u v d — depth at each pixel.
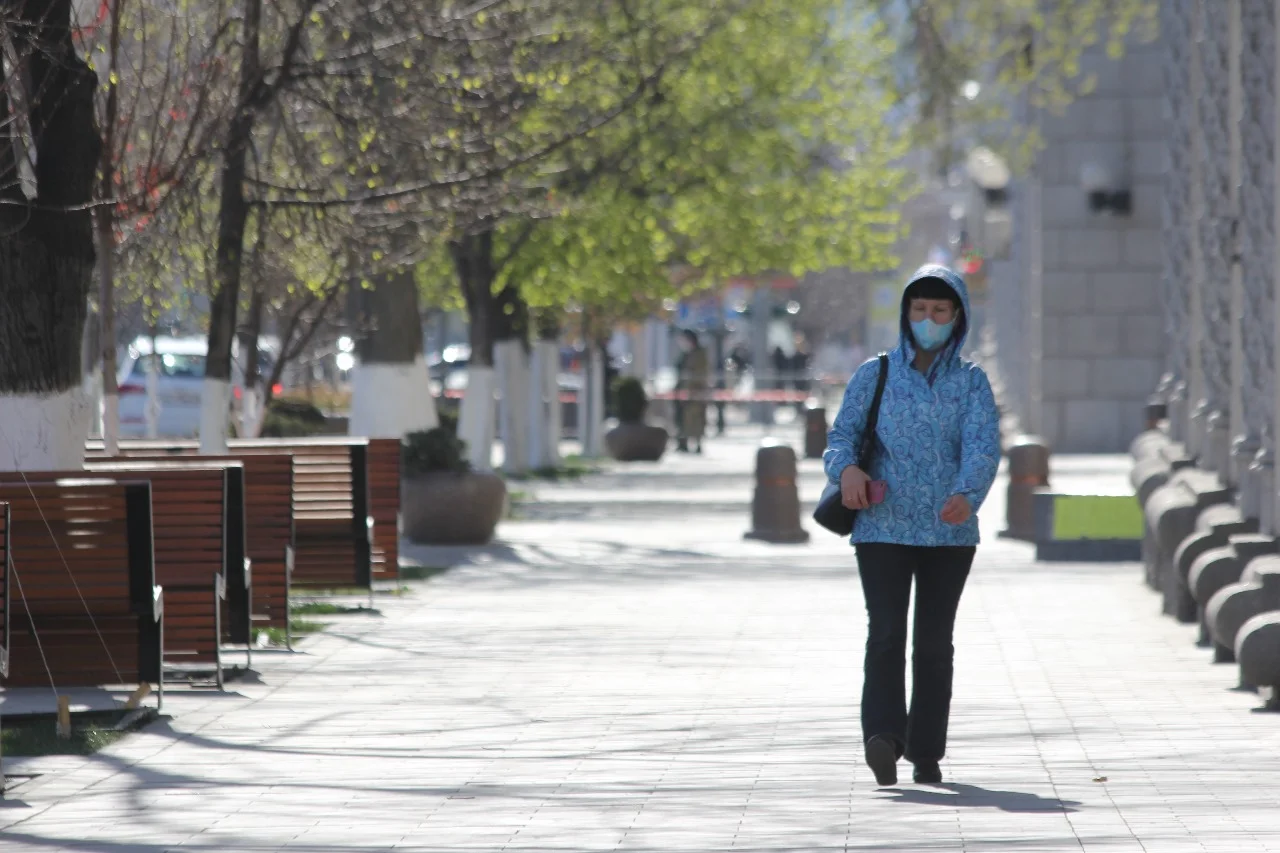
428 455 74.00
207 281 53.72
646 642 46.81
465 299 91.56
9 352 40.22
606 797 28.27
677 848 24.70
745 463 144.25
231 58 52.53
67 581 35.19
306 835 25.84
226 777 30.17
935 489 28.23
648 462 143.12
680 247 104.19
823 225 105.62
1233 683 39.66
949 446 28.28
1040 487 76.50
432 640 47.34
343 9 53.44
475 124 58.09
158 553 38.75
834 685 39.78
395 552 56.66
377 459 56.72
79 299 40.91
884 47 107.12
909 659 42.41
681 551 72.69
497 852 24.66
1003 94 139.12
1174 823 25.81
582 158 79.19
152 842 25.55
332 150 57.28
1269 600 39.06
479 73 57.69
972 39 109.00
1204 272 56.38
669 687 39.56
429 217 59.03
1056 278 129.50
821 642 46.78
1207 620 42.53
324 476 52.22
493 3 54.75
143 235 53.25
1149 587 58.41
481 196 58.62
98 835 26.02
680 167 89.19
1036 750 32.00
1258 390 45.78
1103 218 128.75
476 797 28.38
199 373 120.94
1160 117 127.62
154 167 49.66
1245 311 46.75
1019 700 37.62
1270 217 44.44
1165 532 50.69
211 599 38.75
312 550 52.19
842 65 106.81
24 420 40.34
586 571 64.88
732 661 43.50
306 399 111.94
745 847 24.69
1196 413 56.31
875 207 109.38
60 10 40.19
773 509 76.94
